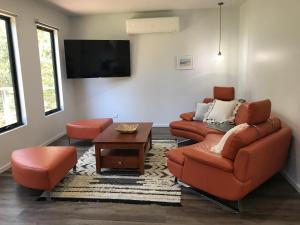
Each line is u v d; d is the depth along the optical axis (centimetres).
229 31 554
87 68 555
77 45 542
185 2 487
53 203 265
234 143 231
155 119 603
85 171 342
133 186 297
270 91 361
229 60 565
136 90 595
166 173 329
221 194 244
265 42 381
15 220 238
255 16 432
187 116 459
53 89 532
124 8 520
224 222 228
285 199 263
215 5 520
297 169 281
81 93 606
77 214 245
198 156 253
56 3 464
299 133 276
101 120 486
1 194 287
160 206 256
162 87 589
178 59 574
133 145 324
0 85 372
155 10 547
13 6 378
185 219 234
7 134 363
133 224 229
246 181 232
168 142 460
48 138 479
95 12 548
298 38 274
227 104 422
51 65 524
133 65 585
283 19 313
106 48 559
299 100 275
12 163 292
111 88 599
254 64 440
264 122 272
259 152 235
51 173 265
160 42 571
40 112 451
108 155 336
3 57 378
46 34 504
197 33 561
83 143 473
